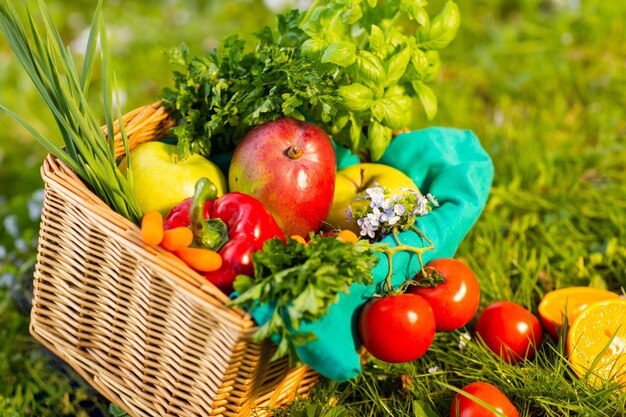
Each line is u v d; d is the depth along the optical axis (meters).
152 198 1.68
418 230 1.68
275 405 1.70
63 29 3.82
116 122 1.77
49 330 1.77
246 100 1.72
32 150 3.08
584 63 3.26
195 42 3.60
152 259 1.43
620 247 2.27
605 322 1.82
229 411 1.53
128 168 1.59
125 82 3.37
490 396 1.63
